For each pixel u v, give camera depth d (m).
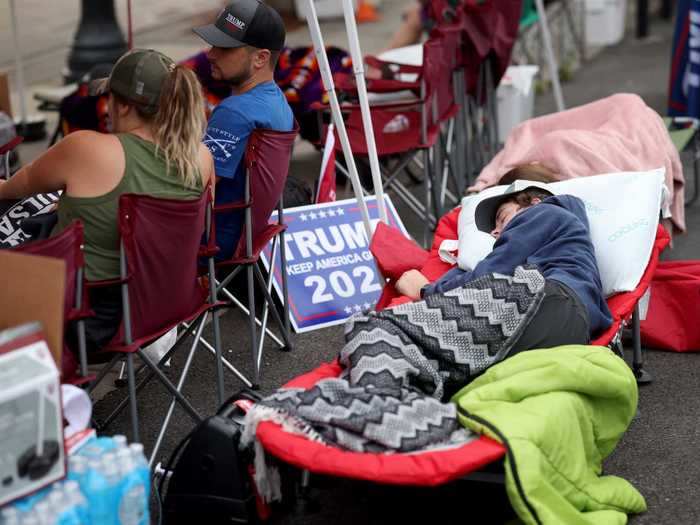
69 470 3.39
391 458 3.56
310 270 6.41
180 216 4.17
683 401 5.21
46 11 15.93
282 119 5.69
